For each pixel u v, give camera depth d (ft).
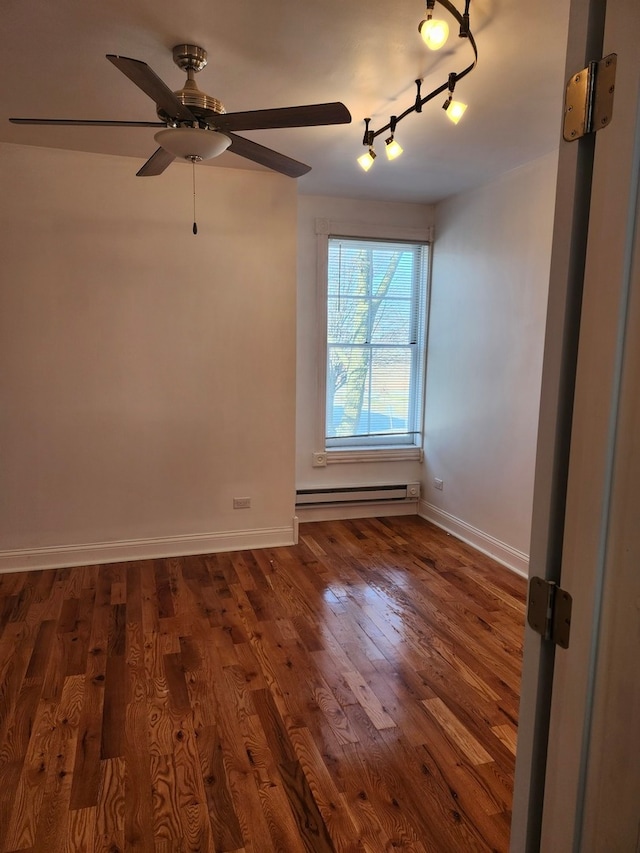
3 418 11.23
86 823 5.41
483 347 13.00
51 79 7.80
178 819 5.48
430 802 5.74
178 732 6.73
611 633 2.51
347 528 14.88
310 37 6.61
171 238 11.71
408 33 6.51
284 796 5.78
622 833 2.50
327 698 7.44
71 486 11.79
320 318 14.64
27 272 11.01
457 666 8.27
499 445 12.53
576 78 2.61
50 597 10.39
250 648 8.68
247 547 13.15
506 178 11.97
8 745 6.47
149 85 5.43
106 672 7.97
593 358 2.54
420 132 9.64
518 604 10.39
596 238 2.51
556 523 2.88
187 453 12.44
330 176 12.32
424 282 15.40
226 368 12.43
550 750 2.93
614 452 2.45
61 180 10.95
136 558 12.37
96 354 11.59
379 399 15.70
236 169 11.89
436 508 15.33
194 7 6.00
